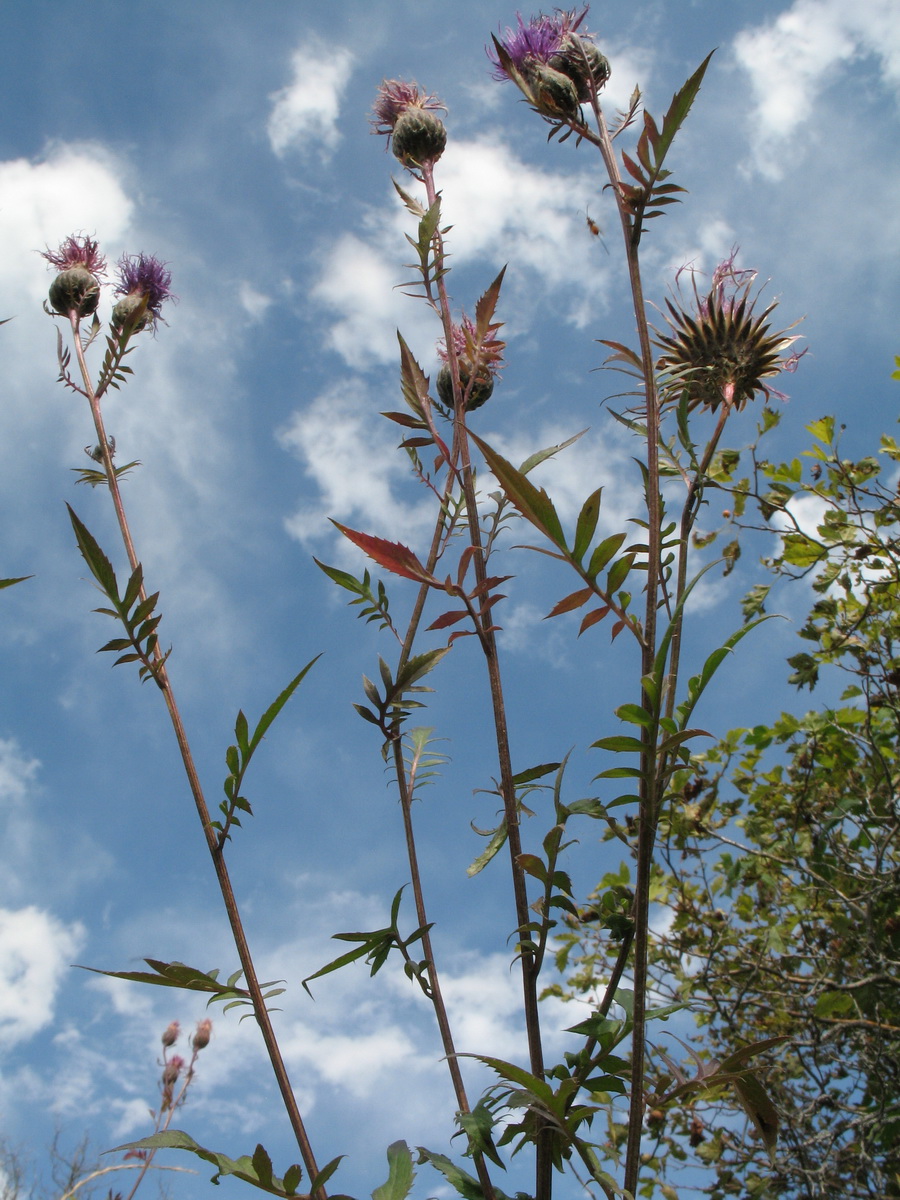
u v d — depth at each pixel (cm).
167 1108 297
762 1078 346
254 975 140
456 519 190
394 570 144
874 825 419
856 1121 329
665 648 122
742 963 421
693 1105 384
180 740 153
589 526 126
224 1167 123
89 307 249
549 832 136
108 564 150
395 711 170
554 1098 120
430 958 152
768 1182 327
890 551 403
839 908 427
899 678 397
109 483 194
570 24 197
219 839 146
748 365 189
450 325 181
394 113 238
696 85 144
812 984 376
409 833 165
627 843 142
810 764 415
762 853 402
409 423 178
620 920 137
